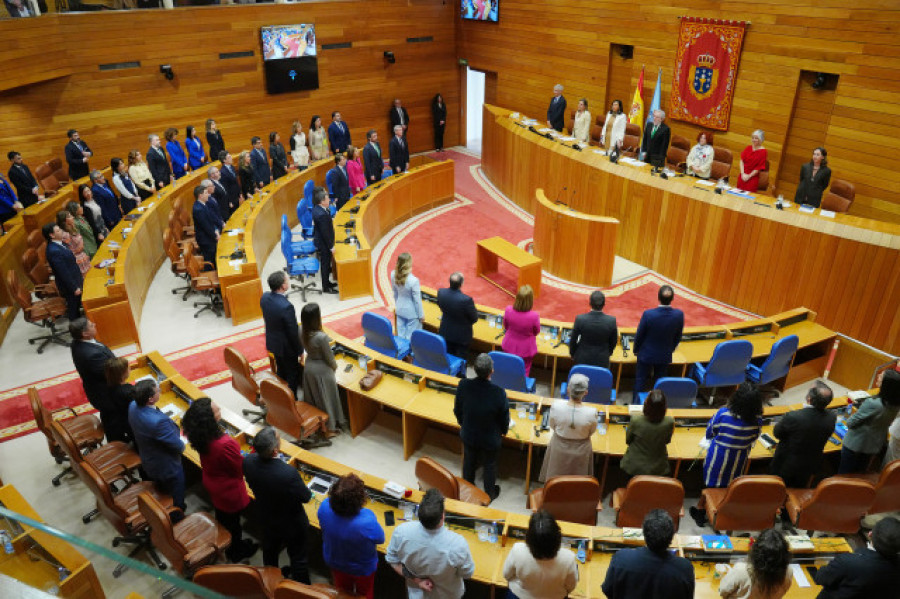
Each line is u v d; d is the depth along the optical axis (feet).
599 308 22.56
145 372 22.98
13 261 32.83
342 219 38.04
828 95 36.06
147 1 46.57
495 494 20.52
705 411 20.85
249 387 22.27
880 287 28.78
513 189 49.14
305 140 49.96
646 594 11.73
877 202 34.65
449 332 24.94
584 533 15.57
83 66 45.21
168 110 49.67
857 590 12.50
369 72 58.03
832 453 21.97
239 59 51.39
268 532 15.90
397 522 16.69
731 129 41.11
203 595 8.82
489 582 14.94
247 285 31.40
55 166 42.47
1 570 10.62
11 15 39.11
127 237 33.12
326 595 12.12
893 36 32.14
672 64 43.47
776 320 26.96
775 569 11.76
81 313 31.58
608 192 39.27
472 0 57.88
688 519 19.94
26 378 27.66
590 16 48.19
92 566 9.61
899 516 18.60
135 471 21.20
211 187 34.22
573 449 17.89
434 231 44.16
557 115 47.37
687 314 33.50
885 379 18.10
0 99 42.27
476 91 70.49
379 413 25.22
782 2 36.29
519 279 33.45
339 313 33.09
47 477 22.00
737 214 32.71
